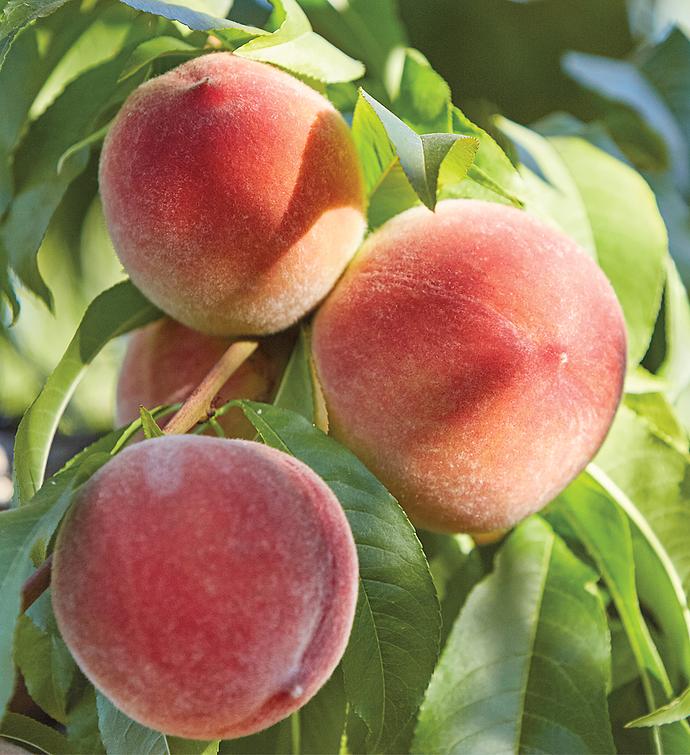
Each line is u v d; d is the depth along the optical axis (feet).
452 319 5.05
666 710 5.31
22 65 6.62
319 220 5.25
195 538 3.92
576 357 5.16
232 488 4.05
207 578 3.88
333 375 5.33
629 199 6.94
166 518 3.96
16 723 5.33
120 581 3.93
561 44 9.01
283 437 5.14
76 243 8.23
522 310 5.08
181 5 5.50
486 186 6.14
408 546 4.97
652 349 7.39
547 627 6.14
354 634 4.89
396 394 5.10
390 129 4.58
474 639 6.05
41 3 5.19
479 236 5.28
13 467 5.80
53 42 6.67
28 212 6.49
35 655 5.52
